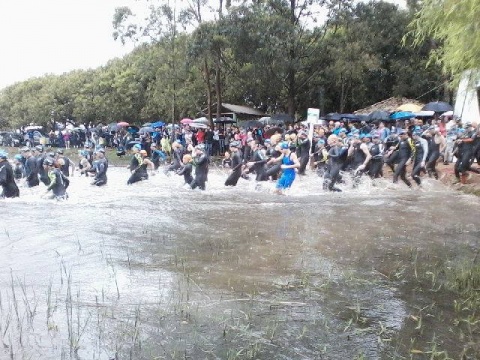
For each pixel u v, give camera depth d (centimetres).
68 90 5059
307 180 1551
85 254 643
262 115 3650
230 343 385
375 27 3347
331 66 3100
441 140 1534
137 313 439
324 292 505
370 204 1084
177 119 3906
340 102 3697
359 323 430
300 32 2853
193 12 2745
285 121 2784
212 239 733
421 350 381
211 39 2672
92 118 4688
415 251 672
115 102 4434
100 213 955
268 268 586
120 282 528
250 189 1373
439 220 896
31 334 391
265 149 1717
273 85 3212
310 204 1086
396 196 1226
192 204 1083
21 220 875
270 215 940
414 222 876
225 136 2731
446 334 410
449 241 732
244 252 659
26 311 438
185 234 766
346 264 606
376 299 488
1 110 6097
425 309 463
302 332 409
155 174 1709
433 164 1509
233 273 565
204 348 376
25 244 694
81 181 1648
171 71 2736
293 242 718
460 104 1931
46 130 5081
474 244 715
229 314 443
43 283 524
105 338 388
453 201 1132
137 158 1490
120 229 800
